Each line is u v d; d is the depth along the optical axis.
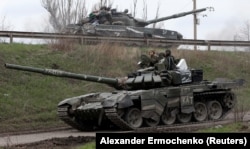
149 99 23.31
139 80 24.08
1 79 29.11
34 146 17.88
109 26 40.09
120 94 22.58
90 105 23.03
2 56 31.42
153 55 25.42
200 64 39.06
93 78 24.08
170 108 24.25
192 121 25.48
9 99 27.41
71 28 40.03
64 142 18.72
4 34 33.66
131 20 42.03
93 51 35.06
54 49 34.84
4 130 24.00
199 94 25.38
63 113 23.69
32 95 28.64
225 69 39.59
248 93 35.69
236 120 22.67
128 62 35.41
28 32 34.44
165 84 24.50
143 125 23.50
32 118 26.30
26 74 30.53
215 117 26.38
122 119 22.36
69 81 31.55
